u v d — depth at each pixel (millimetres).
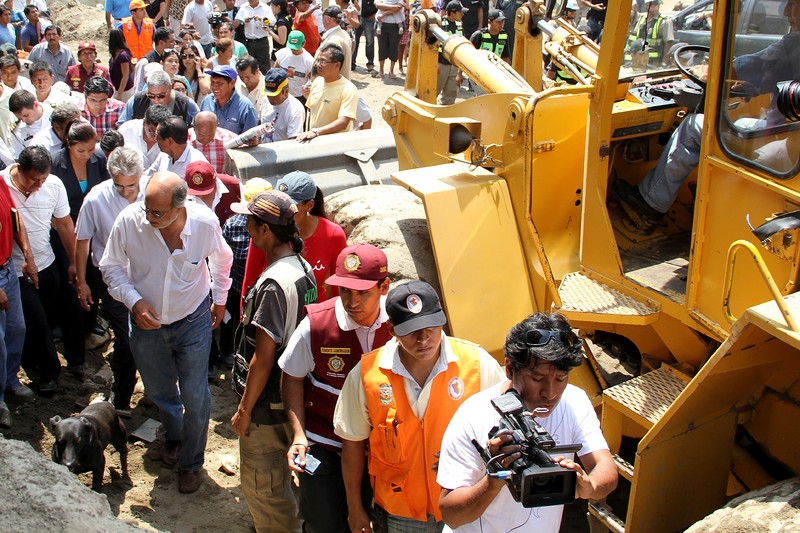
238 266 5609
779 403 3455
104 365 6094
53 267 5641
